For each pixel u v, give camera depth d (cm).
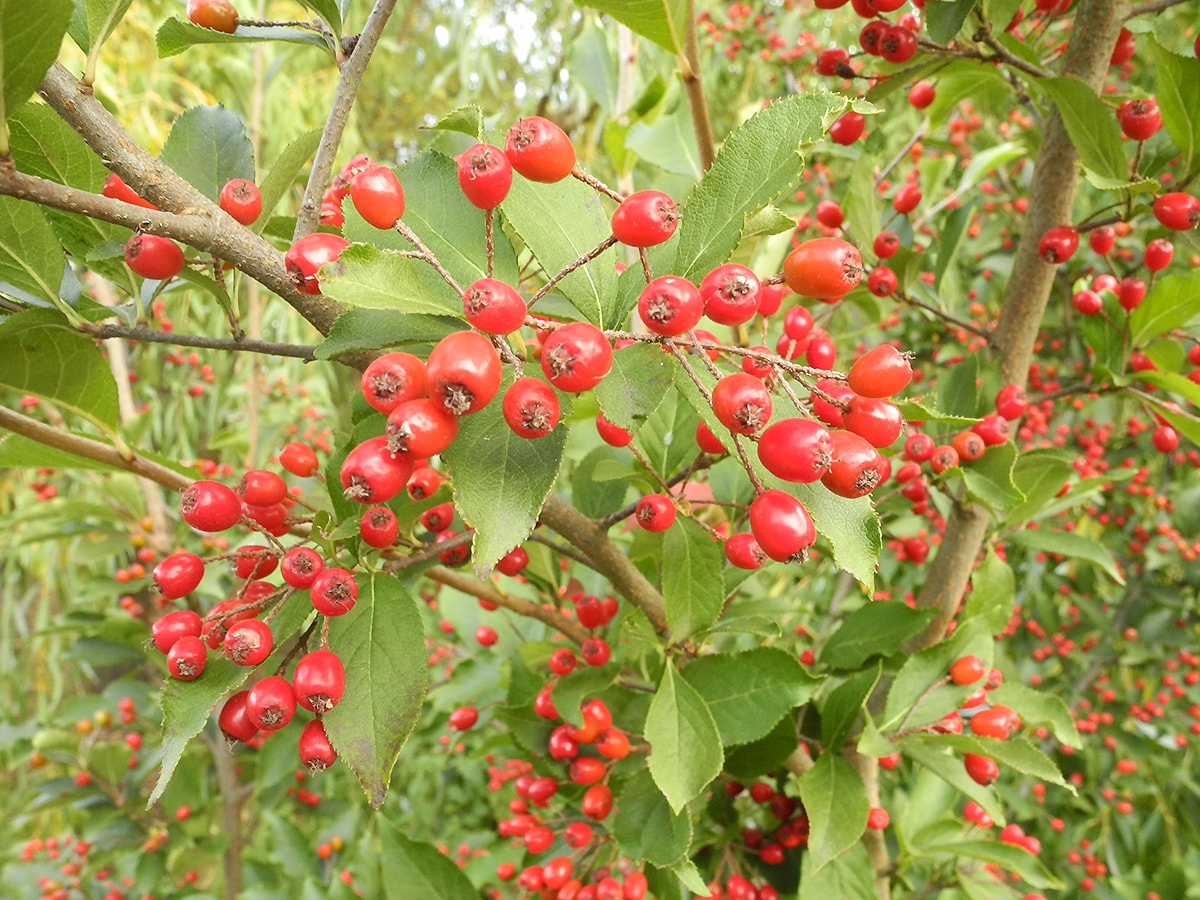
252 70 62
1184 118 28
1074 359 60
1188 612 65
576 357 15
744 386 16
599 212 19
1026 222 30
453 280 16
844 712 27
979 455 28
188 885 59
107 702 58
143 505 53
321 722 18
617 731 27
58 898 61
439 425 15
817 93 17
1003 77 32
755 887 31
